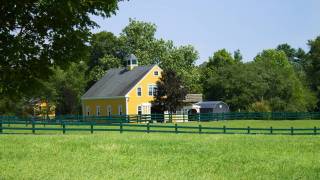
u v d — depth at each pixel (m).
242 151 28.02
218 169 21.22
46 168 21.11
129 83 77.62
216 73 110.44
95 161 23.52
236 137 37.03
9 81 12.75
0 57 12.12
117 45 101.56
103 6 12.95
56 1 11.77
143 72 77.88
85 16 13.20
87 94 85.62
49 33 12.76
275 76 97.25
